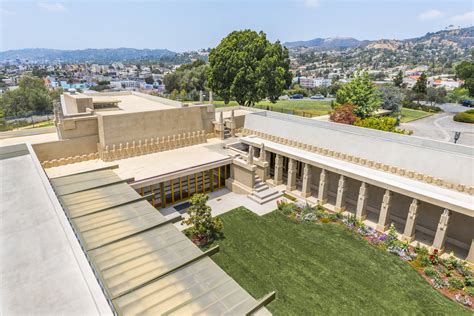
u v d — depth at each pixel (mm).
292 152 30609
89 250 13812
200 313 10672
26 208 15406
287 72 57188
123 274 12383
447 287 18359
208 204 28609
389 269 19938
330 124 35250
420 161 24125
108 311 9055
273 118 39156
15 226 13812
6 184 18234
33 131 31812
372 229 24266
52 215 14758
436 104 97938
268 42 53719
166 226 16328
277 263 20281
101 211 17562
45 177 18562
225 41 53344
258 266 19953
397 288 18297
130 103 38531
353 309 16656
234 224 25109
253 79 50719
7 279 10523
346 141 28922
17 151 24250
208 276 12648
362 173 25047
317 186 31594
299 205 27953
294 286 18250
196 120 35469
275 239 23062
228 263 20219
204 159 30219
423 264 20219
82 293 9891
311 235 23703
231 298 11469
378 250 21938
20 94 83375
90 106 31906
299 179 34219
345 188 26609
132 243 14609
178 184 28875
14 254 11875
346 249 22000
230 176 32250
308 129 32375
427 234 24031
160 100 39625
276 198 30000
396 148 25656
